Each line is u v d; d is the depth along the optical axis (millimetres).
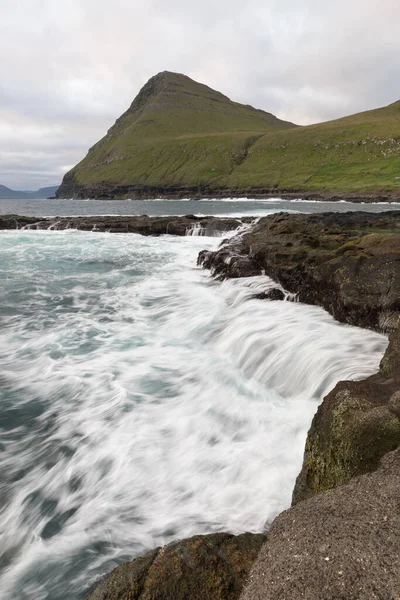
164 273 19531
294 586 2520
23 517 5129
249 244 19297
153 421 7133
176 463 5988
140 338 11398
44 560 4477
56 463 6125
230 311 13195
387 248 11367
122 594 3121
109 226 35125
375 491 3252
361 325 9828
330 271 11500
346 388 4895
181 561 3289
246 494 5281
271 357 9266
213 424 7000
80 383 8578
